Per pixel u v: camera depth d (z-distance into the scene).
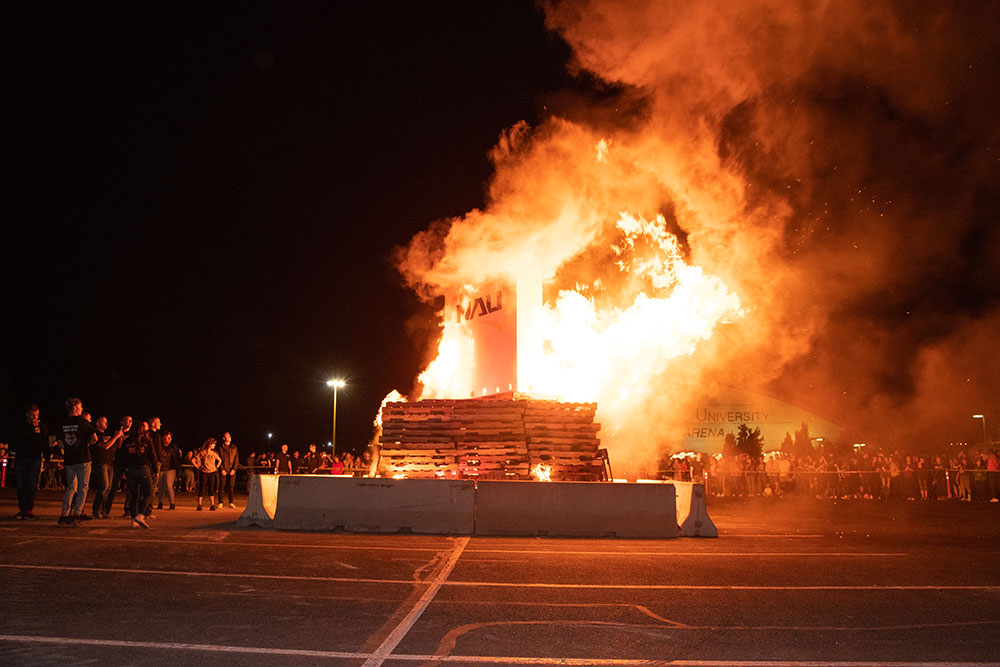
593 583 8.50
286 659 5.25
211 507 18.38
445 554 10.55
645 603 7.43
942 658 5.62
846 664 5.43
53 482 27.89
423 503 13.13
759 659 5.53
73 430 13.19
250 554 10.09
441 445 16.70
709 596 7.86
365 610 6.84
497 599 7.47
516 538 12.75
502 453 16.56
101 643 5.53
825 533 14.56
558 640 5.95
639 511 13.27
